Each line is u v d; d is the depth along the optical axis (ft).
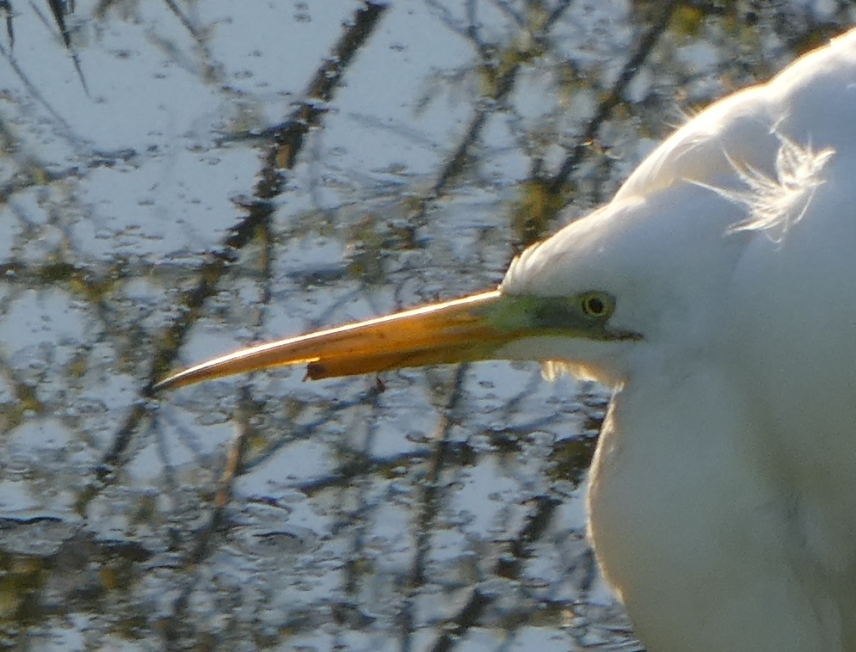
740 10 32.53
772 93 16.84
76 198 31.19
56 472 27.58
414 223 30.76
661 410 16.40
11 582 26.23
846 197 15.49
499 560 26.50
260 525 26.96
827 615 17.06
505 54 33.01
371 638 25.76
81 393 28.55
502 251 30.35
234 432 27.96
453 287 29.86
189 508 27.20
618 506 16.66
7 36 33.81
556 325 17.06
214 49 33.71
